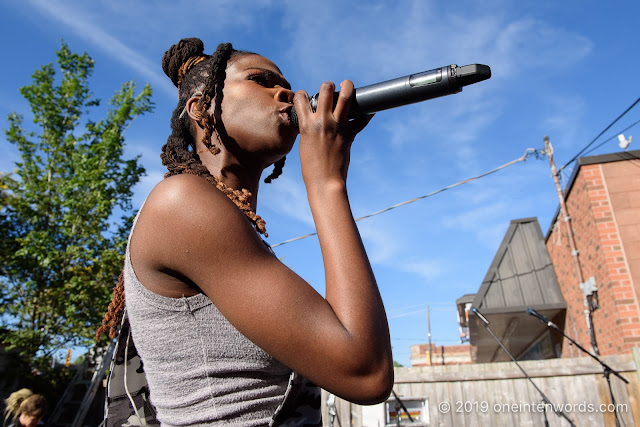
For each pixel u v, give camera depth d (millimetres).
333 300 680
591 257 6848
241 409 724
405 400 6195
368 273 711
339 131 815
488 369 6258
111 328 965
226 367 725
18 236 8828
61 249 8758
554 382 6059
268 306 656
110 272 8367
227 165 957
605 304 6508
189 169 875
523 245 8828
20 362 8195
